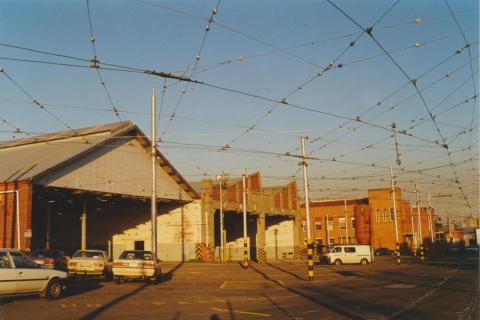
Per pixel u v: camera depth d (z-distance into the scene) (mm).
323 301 17703
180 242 51781
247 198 58375
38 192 38719
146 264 24906
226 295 19781
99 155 40781
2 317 13406
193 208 51656
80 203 48344
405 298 18750
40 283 16938
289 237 69000
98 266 26359
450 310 15383
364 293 20703
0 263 15914
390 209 82062
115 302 17109
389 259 63062
